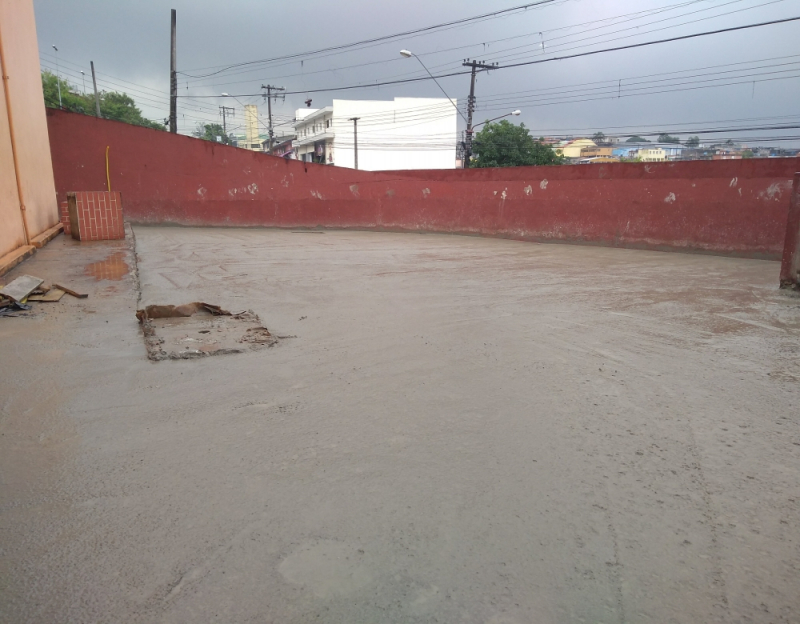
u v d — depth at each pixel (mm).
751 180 11398
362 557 1948
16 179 8406
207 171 15852
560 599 1770
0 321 4855
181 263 8672
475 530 2113
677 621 1691
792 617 1719
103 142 14883
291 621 1663
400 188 16672
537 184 14555
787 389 3680
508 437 2898
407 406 3273
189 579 1830
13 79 8750
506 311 5883
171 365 3908
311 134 69062
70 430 2893
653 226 12797
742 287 7699
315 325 5113
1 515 2158
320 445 2770
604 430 3006
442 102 63031
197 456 2641
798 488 2455
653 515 2232
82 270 7078
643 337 4945
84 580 1818
